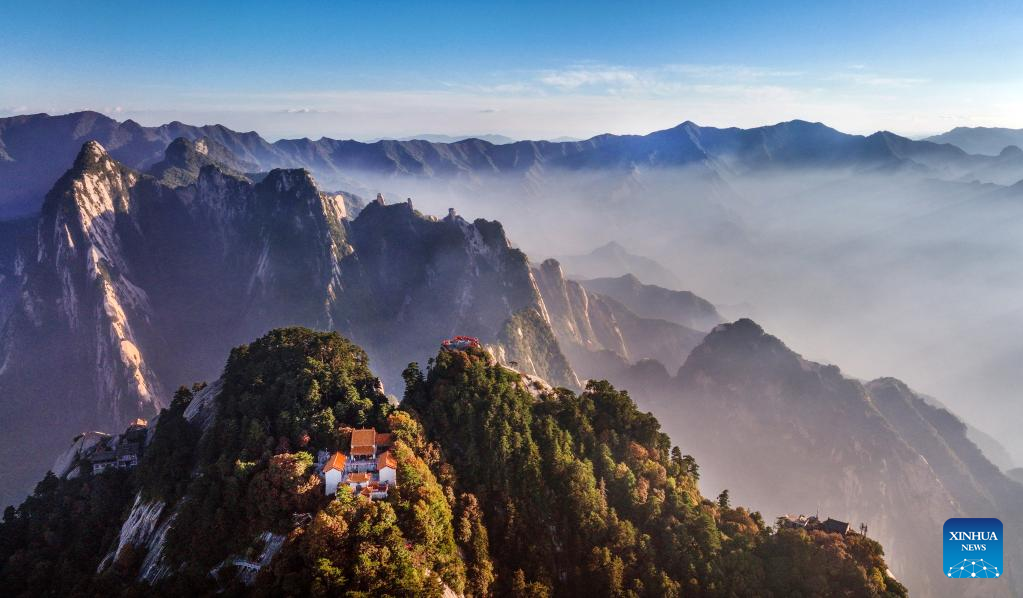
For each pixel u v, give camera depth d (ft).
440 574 281.33
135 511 343.26
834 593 336.70
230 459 335.47
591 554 341.00
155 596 281.54
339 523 270.26
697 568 347.97
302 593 253.65
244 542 294.87
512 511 348.18
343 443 344.28
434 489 315.99
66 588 327.06
